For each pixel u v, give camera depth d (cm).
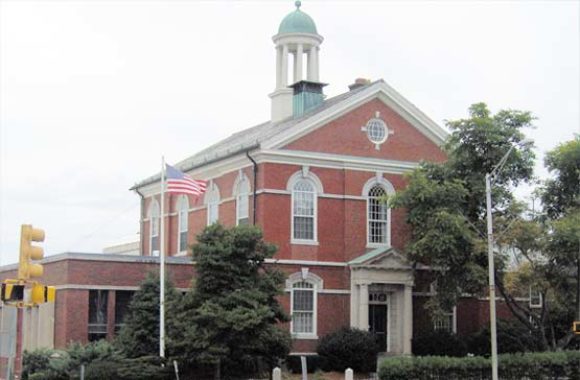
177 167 5497
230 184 4934
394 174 4956
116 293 4484
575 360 4069
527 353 4028
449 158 4653
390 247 4816
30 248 2223
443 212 4234
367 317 4669
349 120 4859
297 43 5359
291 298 4616
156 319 4000
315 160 4741
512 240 4231
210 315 3691
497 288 4653
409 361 3659
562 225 4172
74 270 4350
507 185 4531
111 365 3694
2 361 2756
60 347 4297
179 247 5538
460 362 3734
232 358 3866
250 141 4825
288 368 4388
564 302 4469
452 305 4441
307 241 4684
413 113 5006
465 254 4312
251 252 3925
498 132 4438
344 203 4806
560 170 4525
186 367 3897
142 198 6147
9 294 2197
